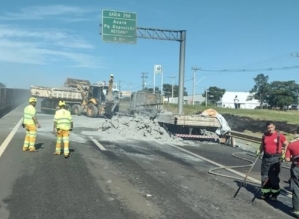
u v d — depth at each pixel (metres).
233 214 6.48
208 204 7.01
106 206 6.55
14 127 19.80
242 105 113.56
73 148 13.20
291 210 6.93
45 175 8.72
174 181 8.78
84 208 6.39
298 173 6.56
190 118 17.84
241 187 8.52
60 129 11.32
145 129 18.12
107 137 17.11
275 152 7.50
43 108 35.53
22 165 9.77
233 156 13.80
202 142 17.83
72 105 34.22
